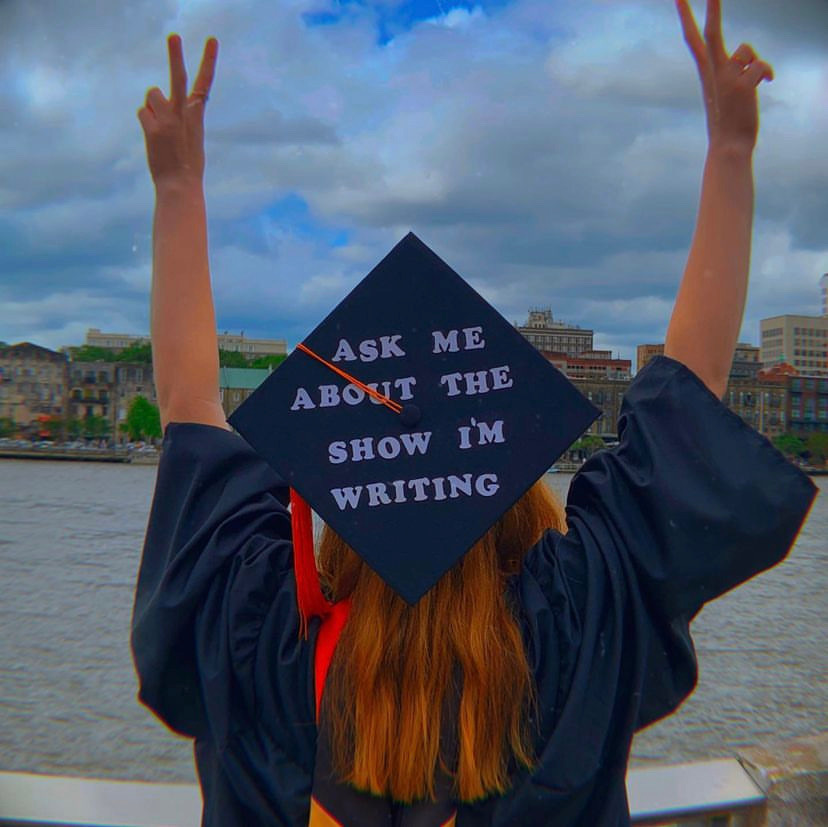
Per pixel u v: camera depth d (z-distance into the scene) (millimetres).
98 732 10148
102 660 13602
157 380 1644
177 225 1652
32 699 11391
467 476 1433
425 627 1399
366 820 1379
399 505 1428
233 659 1461
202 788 1548
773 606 19266
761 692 12602
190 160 1658
